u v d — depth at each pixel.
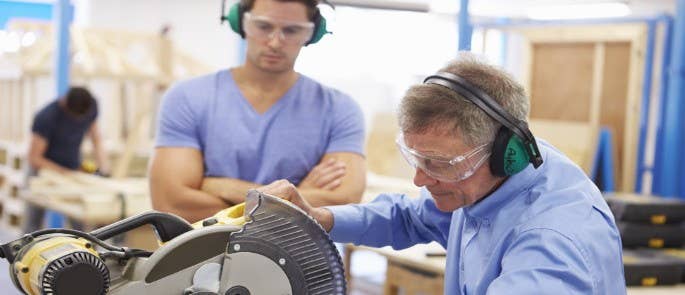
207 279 1.10
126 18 8.48
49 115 4.83
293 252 1.13
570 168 1.33
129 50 6.13
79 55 5.41
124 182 4.50
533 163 1.23
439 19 7.41
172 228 1.19
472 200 1.28
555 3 5.44
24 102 6.61
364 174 2.03
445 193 1.28
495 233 1.29
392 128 5.72
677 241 3.04
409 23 8.38
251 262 1.11
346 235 1.57
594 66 4.88
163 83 5.80
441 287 3.11
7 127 6.63
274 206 1.12
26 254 1.06
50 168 4.84
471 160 1.19
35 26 6.00
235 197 1.90
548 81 5.13
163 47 5.99
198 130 1.96
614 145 4.70
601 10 5.63
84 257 1.03
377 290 5.11
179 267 1.09
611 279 1.20
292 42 1.90
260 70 1.95
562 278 1.10
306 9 1.89
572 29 4.92
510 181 1.28
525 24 4.91
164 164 1.93
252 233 1.11
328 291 1.16
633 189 4.70
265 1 1.86
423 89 1.20
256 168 1.95
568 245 1.15
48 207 4.01
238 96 1.96
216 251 1.11
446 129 1.17
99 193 3.89
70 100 4.85
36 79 6.84
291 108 1.98
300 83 2.01
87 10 8.30
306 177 1.99
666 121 4.25
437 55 7.81
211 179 1.94
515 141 1.20
